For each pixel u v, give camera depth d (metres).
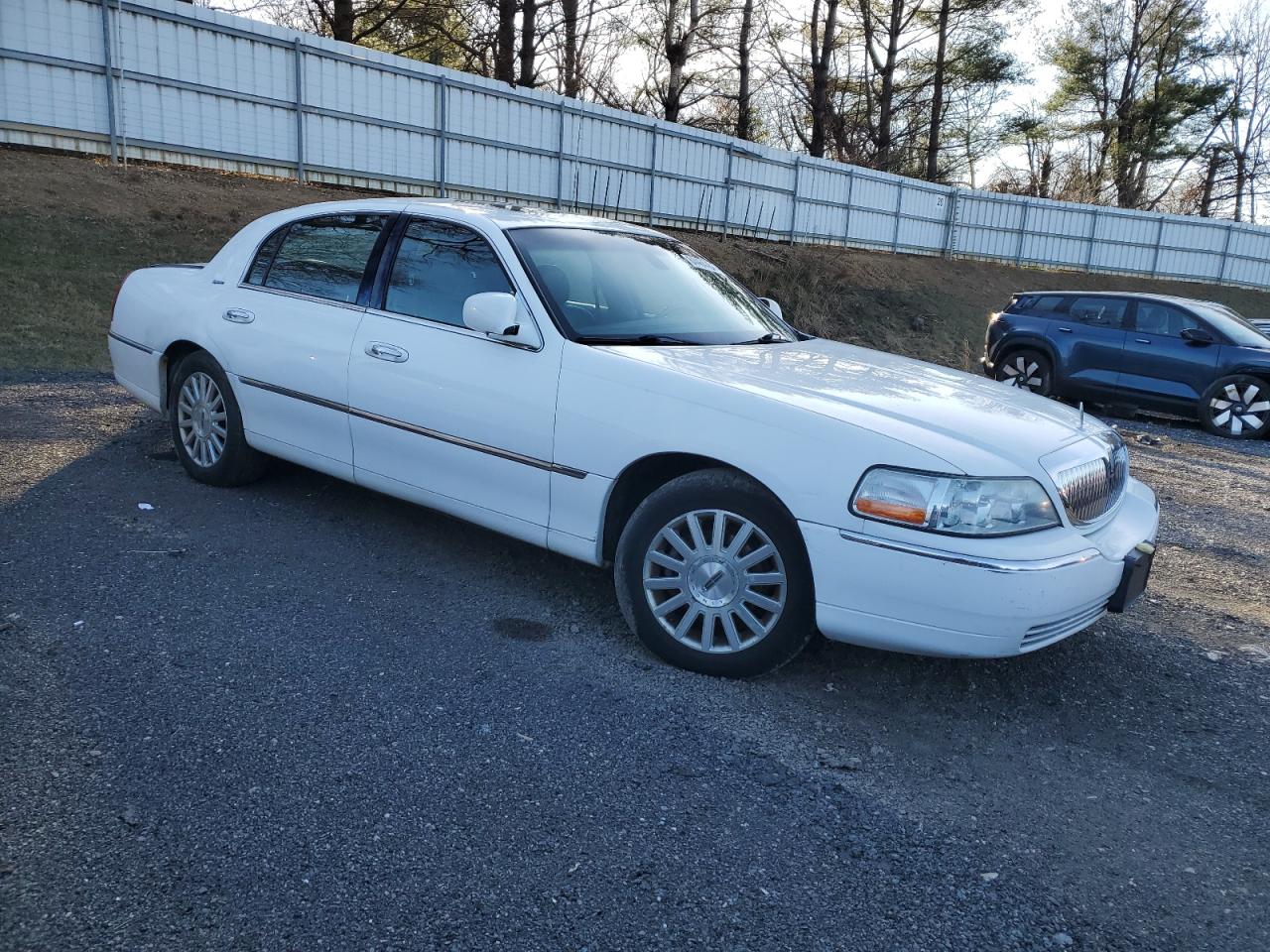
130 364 5.63
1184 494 7.64
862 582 3.15
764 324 4.72
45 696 3.01
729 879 2.43
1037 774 3.08
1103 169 44.69
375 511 5.12
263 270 5.03
